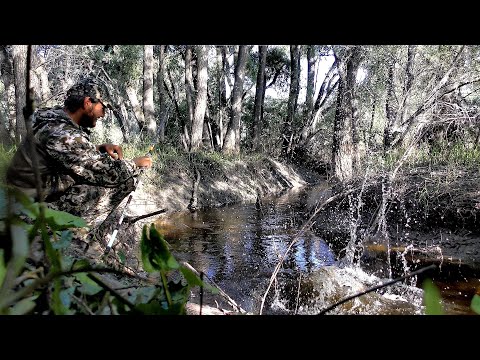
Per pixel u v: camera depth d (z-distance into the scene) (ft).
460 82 19.30
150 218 23.58
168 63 57.21
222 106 59.62
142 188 27.20
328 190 28.12
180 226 22.12
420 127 18.97
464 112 18.21
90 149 8.37
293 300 10.16
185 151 37.32
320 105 56.70
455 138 20.47
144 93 42.22
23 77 21.16
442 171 17.99
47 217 2.39
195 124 43.32
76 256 4.28
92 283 2.46
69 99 8.65
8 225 1.72
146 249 2.05
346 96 25.96
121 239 7.78
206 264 14.84
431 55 19.97
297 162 53.31
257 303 10.11
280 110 65.87
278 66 68.39
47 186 8.13
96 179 8.41
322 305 9.71
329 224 19.53
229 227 21.86
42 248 2.46
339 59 25.85
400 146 20.33
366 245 16.03
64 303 2.28
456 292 11.07
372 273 13.01
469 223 15.39
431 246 14.99
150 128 41.68
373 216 17.81
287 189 42.73
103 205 8.98
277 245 17.52
